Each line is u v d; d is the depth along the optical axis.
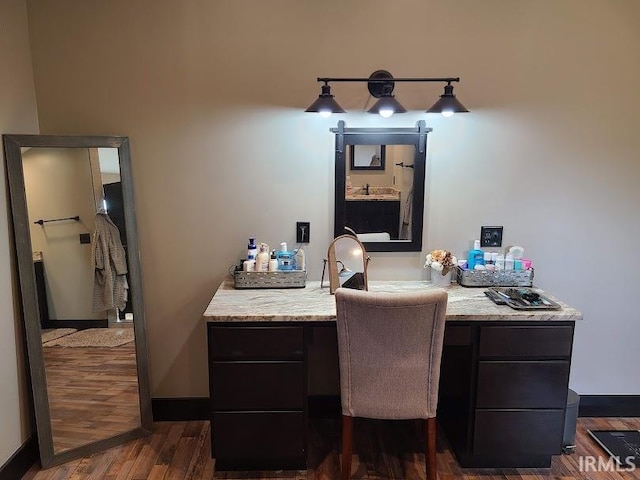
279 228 2.62
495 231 2.65
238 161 2.55
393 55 2.47
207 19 2.42
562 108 2.54
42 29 2.39
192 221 2.60
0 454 2.15
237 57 2.46
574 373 2.79
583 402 2.79
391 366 2.03
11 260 2.26
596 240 2.67
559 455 2.43
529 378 2.21
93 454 2.46
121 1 2.39
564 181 2.61
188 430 2.68
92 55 2.42
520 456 2.32
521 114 2.54
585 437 2.62
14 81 2.28
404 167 2.57
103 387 2.52
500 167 2.59
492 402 2.23
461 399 2.31
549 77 2.50
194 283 2.66
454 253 2.67
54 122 2.46
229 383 2.18
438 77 2.49
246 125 2.52
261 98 2.50
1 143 2.19
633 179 2.61
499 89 2.51
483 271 2.52
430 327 1.97
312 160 2.56
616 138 2.57
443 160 2.58
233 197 2.59
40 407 2.34
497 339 2.16
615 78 2.51
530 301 2.25
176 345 2.71
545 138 2.56
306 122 2.53
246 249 2.64
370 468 2.36
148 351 2.69
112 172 2.46
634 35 2.47
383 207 2.61
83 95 2.45
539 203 2.63
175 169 2.54
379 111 2.29
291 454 2.27
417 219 2.62
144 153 2.52
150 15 2.40
